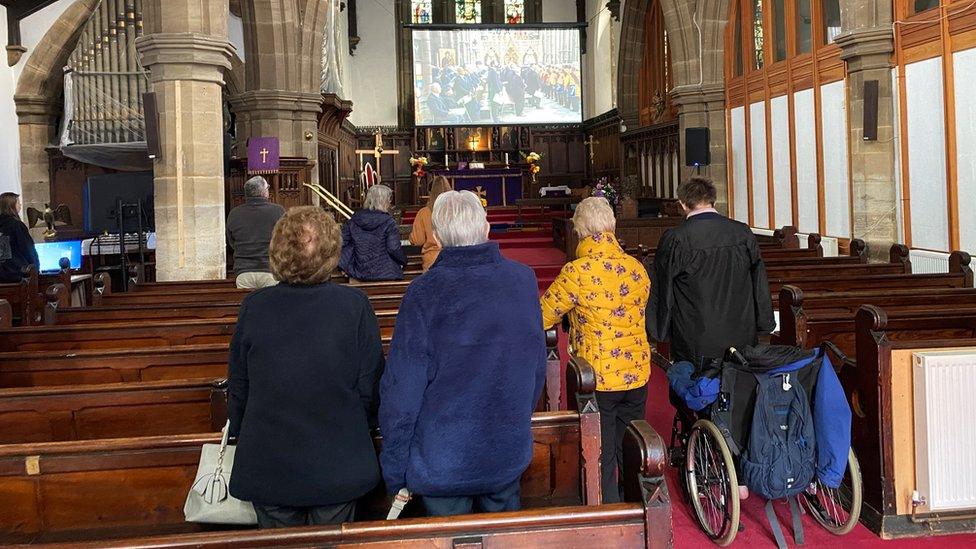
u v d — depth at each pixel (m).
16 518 2.83
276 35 13.27
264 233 6.69
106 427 3.74
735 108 15.05
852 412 4.61
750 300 4.66
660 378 7.76
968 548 4.17
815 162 12.16
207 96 8.58
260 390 2.56
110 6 13.44
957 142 8.81
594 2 24.86
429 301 2.56
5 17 14.10
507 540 2.10
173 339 5.27
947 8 8.80
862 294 5.70
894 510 4.33
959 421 4.24
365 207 6.86
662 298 4.70
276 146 11.23
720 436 4.10
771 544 4.27
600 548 2.12
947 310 5.02
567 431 3.20
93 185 9.82
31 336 5.13
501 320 2.59
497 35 25.38
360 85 25.92
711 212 4.70
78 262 11.61
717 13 15.08
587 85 26.19
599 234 4.22
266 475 2.52
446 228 2.69
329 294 2.64
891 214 9.92
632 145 21.36
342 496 2.54
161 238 8.54
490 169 25.25
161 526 2.89
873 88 9.82
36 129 14.50
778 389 3.97
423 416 2.57
